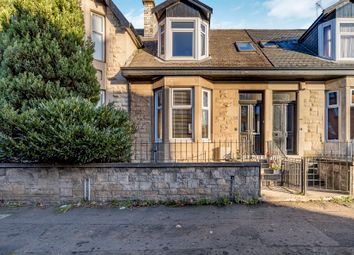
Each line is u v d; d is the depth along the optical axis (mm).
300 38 11242
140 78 9469
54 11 6695
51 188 6004
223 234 4273
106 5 9445
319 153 9680
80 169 6027
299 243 3926
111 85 9586
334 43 9383
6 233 4371
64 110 5621
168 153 8930
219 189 6035
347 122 9016
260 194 6117
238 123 9977
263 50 10633
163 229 4504
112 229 4520
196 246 3850
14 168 5996
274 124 10195
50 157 5672
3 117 5613
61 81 6625
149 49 10906
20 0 6469
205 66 9000
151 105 9633
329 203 6023
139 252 3684
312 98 9852
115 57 9594
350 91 9055
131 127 6957
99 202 6000
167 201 6000
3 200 5996
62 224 4766
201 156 9023
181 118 9172
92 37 9062
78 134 5535
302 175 6668
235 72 8938
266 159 8992
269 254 3594
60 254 3645
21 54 6242
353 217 5098
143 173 6051
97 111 6000
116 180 6039
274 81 9781
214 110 9820
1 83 6121
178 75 8992
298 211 5457
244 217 5090
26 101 6125
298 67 8828
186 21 9641
